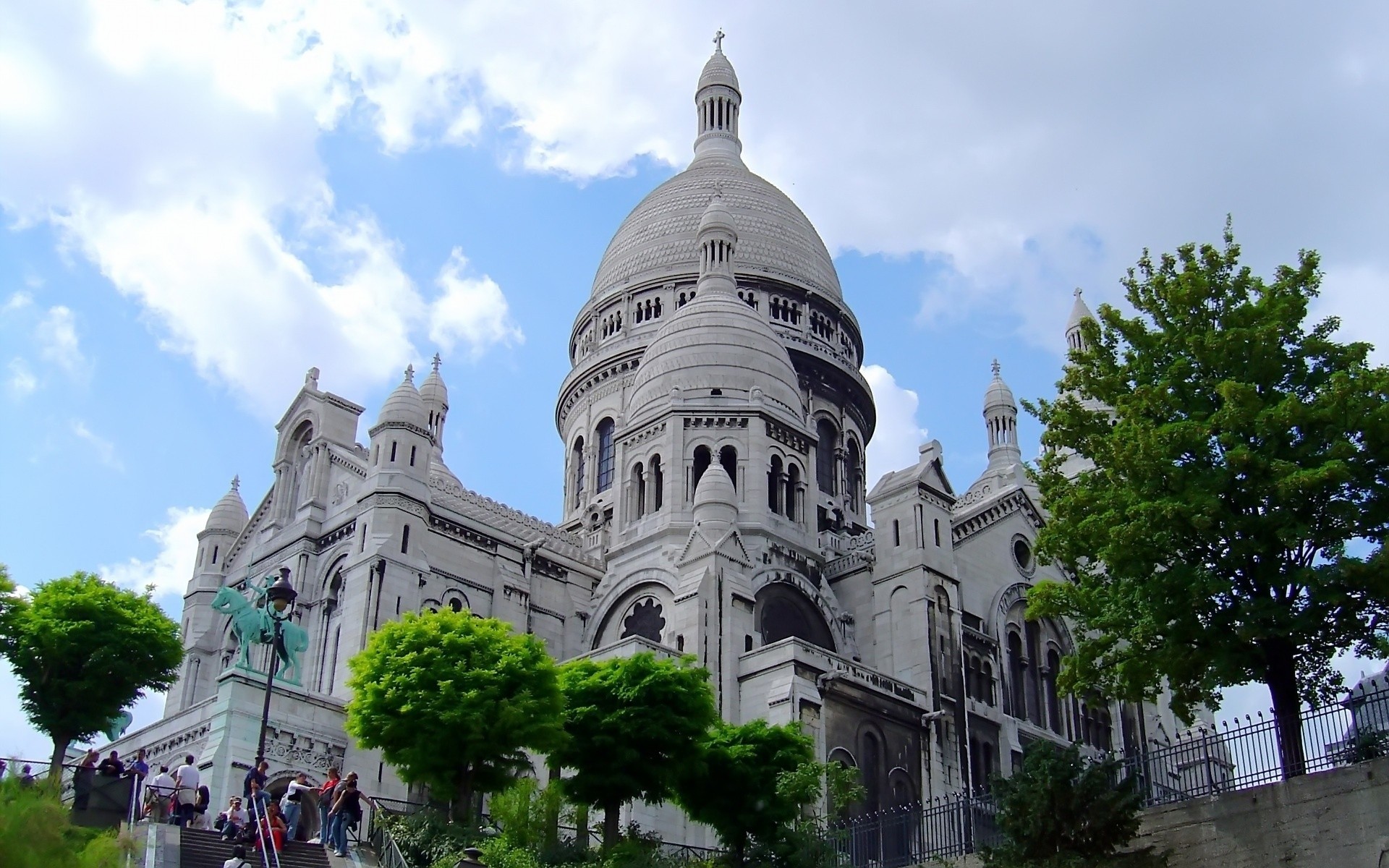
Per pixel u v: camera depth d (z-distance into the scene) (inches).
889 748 2455.7
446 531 2701.8
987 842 1684.3
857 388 3804.1
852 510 3641.7
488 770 1824.6
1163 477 1537.9
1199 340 1598.2
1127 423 1598.2
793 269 3882.9
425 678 1795.0
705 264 3472.0
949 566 2716.5
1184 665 1533.0
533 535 2955.2
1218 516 1486.2
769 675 2413.9
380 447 2647.6
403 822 1659.7
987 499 2950.3
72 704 1932.8
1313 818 1373.0
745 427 2997.0
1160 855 1441.9
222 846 1389.0
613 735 1886.1
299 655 2630.4
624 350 3698.3
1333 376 1496.1
